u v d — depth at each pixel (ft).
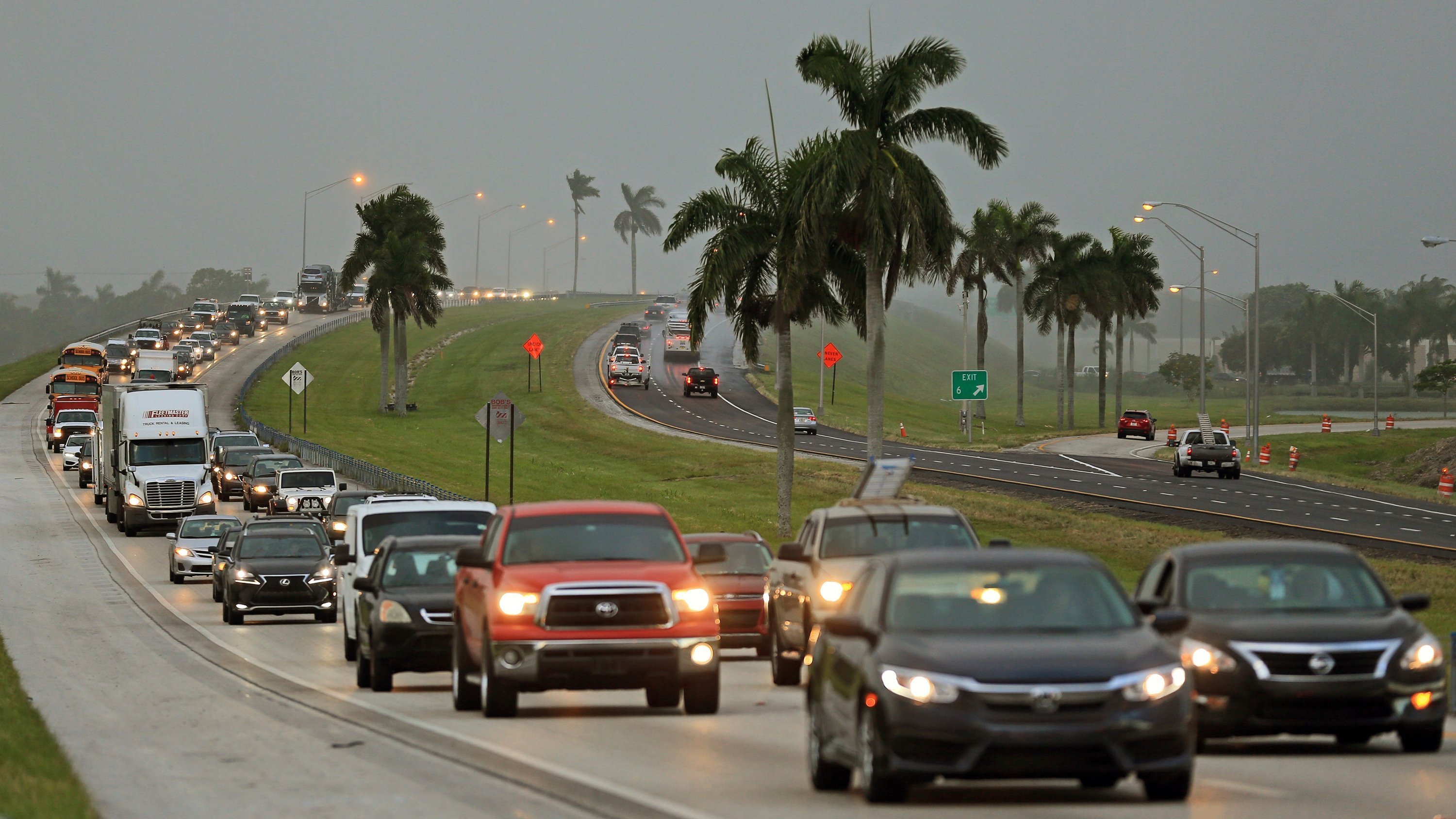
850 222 515.91
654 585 192.85
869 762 126.11
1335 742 176.65
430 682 262.06
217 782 153.58
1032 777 123.65
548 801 136.36
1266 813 125.18
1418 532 629.10
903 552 144.56
